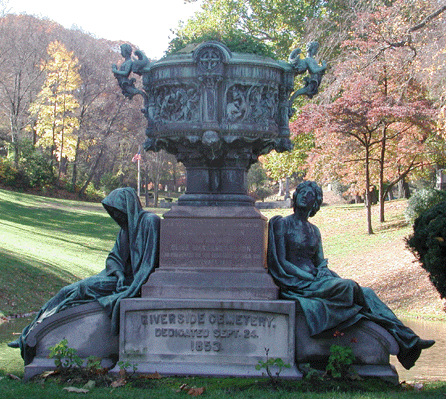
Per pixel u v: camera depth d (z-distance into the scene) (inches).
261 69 303.0
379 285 855.1
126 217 315.6
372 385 264.1
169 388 254.7
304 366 273.6
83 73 2546.8
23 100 2463.1
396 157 1280.8
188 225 297.0
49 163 2450.8
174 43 332.5
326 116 1152.2
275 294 286.8
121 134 2524.6
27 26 2484.0
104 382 267.0
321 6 1521.9
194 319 280.1
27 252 987.3
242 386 258.7
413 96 1165.1
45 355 291.3
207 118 296.5
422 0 1035.3
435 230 333.7
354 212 1460.4
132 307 281.9
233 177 318.0
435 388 269.3
